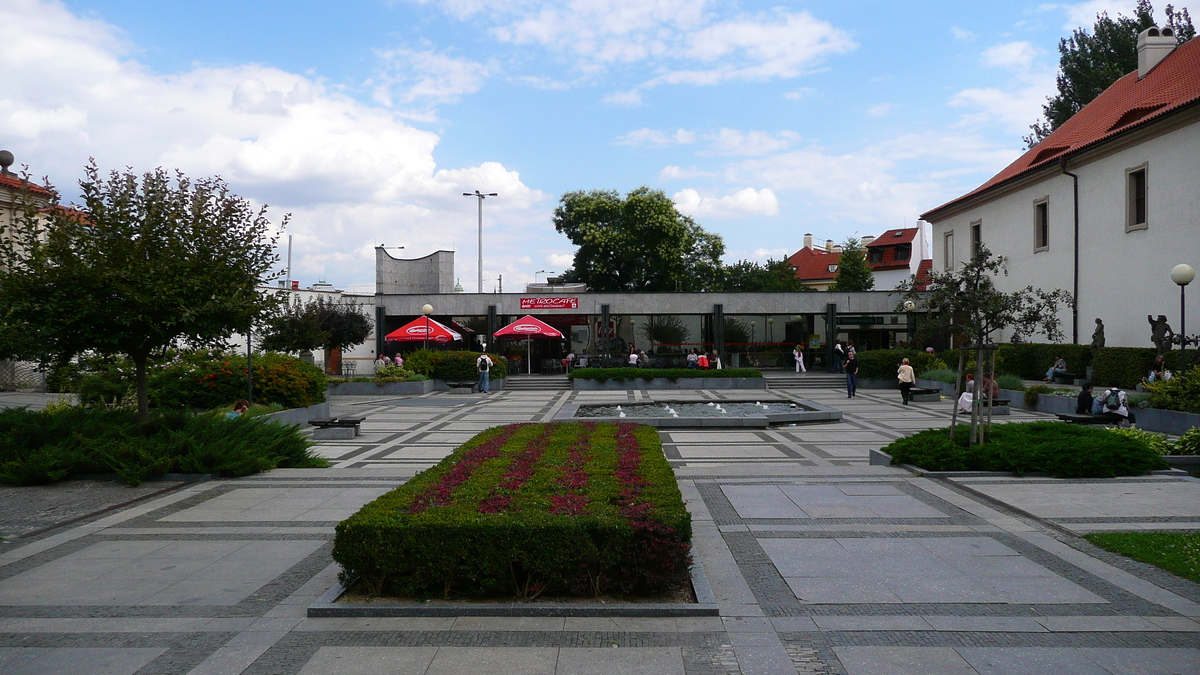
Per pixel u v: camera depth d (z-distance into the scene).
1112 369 24.05
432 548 5.51
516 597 5.53
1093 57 43.72
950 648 4.71
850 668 4.44
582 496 6.59
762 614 5.32
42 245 11.31
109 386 19.09
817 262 79.75
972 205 38.25
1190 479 9.82
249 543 7.35
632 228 51.66
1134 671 4.36
